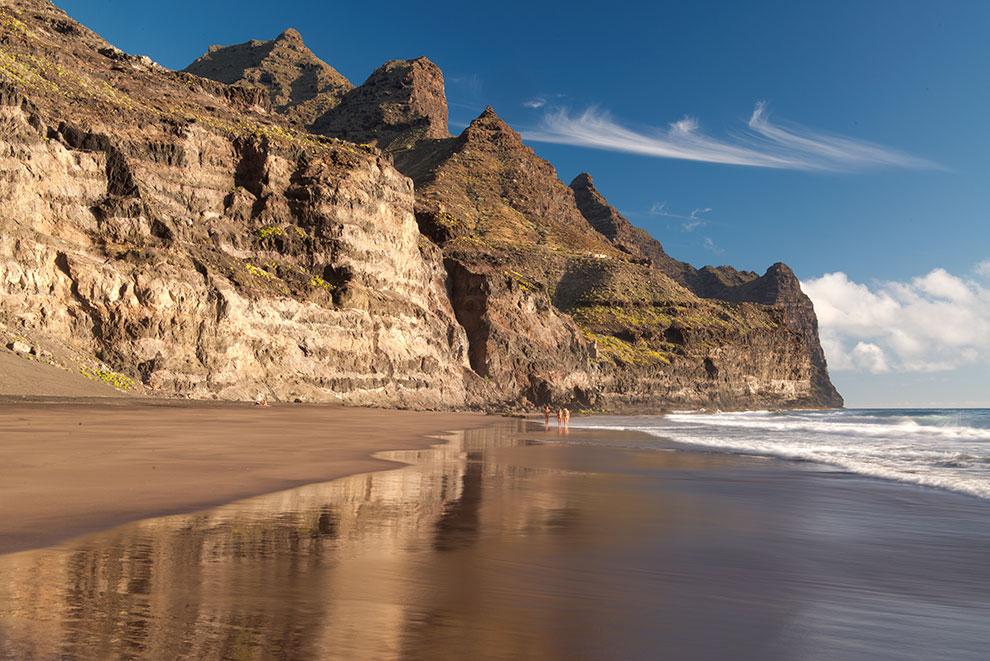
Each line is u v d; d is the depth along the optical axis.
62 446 22.94
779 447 36.62
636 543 11.02
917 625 7.25
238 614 6.74
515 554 9.94
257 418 47.62
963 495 17.58
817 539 11.80
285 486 16.38
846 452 33.12
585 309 184.25
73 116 69.00
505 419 77.31
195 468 18.86
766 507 15.24
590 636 6.50
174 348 62.81
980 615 7.69
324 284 81.94
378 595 7.59
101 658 5.46
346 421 51.34
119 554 9.08
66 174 61.97
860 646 6.52
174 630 6.21
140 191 66.81
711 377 178.75
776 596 8.21
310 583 7.98
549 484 18.58
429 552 9.88
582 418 95.62
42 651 5.57
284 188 85.12
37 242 57.53
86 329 59.12
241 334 68.81
